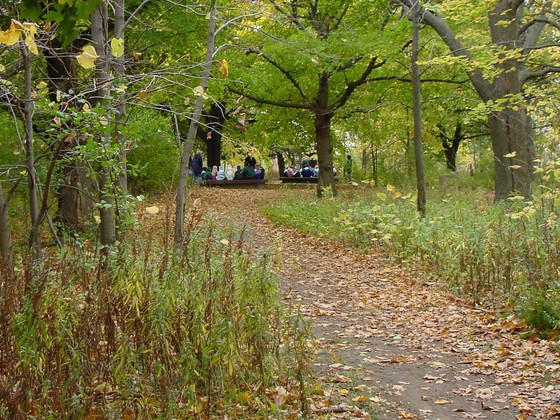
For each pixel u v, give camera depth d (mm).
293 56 19516
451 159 39750
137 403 4629
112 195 7145
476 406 5750
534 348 7227
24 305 4508
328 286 11070
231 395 5090
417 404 5793
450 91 24156
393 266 12305
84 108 6668
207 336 4934
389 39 19469
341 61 19688
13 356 4293
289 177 38594
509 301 8648
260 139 27500
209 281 5207
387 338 7992
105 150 6785
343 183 33688
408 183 22750
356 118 25984
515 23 16906
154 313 4770
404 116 26312
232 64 16172
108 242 7578
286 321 5836
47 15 2971
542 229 9398
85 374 4570
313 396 5754
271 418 5137
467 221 12352
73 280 4883
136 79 7902
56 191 9844
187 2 12594
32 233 7070
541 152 16891
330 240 15258
